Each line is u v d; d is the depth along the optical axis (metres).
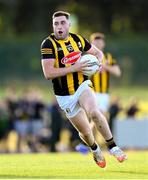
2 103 56.56
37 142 56.56
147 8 125.06
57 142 55.78
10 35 119.06
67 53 26.56
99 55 27.38
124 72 90.69
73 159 31.42
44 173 25.14
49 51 26.38
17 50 93.75
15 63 93.44
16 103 57.03
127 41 91.50
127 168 26.88
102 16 124.12
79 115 26.30
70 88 26.28
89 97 26.09
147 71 90.50
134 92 89.06
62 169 26.52
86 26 122.19
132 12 125.00
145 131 54.94
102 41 37.00
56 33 26.66
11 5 127.62
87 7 123.31
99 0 124.00
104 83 36.81
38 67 93.25
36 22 125.25
